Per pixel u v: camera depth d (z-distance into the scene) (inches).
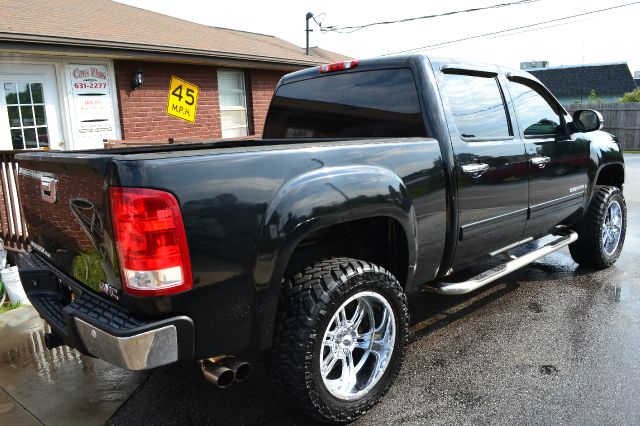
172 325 81.3
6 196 220.4
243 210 86.4
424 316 159.5
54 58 312.8
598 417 104.0
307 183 94.4
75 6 387.9
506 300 170.4
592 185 185.2
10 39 264.7
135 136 360.5
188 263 81.4
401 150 114.6
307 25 819.4
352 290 100.0
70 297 109.0
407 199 112.3
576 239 184.2
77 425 107.1
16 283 176.9
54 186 98.8
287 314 95.3
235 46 433.4
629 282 185.5
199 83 406.9
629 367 123.5
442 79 131.2
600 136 194.2
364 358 108.0
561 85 1571.1
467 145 129.7
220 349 88.3
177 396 117.6
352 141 112.1
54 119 319.3
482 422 103.6
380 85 137.1
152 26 404.5
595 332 143.2
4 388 122.5
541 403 109.4
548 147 158.7
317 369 96.3
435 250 124.5
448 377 121.7
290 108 165.0
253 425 105.4
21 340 149.3
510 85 153.6
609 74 1537.9
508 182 142.0
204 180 82.9
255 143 156.3
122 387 122.1
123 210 78.4
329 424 104.7
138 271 79.3
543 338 140.6
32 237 119.3
